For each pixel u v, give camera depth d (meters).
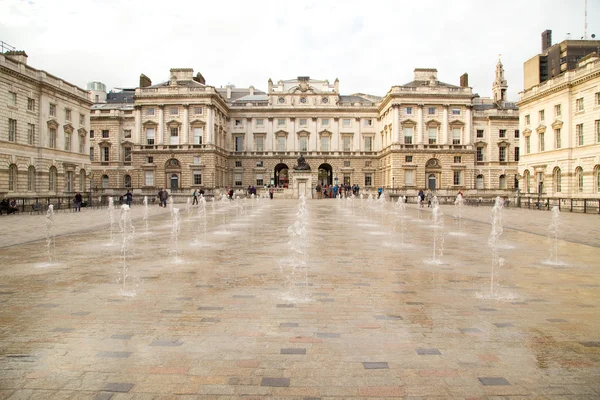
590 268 13.33
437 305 9.29
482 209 49.03
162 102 81.50
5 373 6.07
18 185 47.12
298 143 93.19
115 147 88.12
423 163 81.81
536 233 22.84
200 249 16.95
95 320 8.29
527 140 59.59
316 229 24.39
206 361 6.46
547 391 5.59
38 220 31.97
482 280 11.62
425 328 7.87
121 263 14.01
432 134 82.94
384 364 6.37
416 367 6.27
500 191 78.94
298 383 5.79
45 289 10.62
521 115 60.84
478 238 20.62
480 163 89.00
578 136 49.06
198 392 5.54
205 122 81.00
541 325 8.05
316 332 7.66
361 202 62.12
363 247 17.47
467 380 5.88
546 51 138.50
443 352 6.80
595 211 41.19
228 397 5.43
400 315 8.61
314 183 92.44
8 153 45.44
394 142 81.75
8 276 12.09
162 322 8.17
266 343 7.15
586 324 8.11
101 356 6.63
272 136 93.06
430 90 81.94
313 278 11.78
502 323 8.15
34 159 49.72
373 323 8.13
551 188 53.44
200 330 7.75
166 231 23.66
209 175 80.56
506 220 31.77
